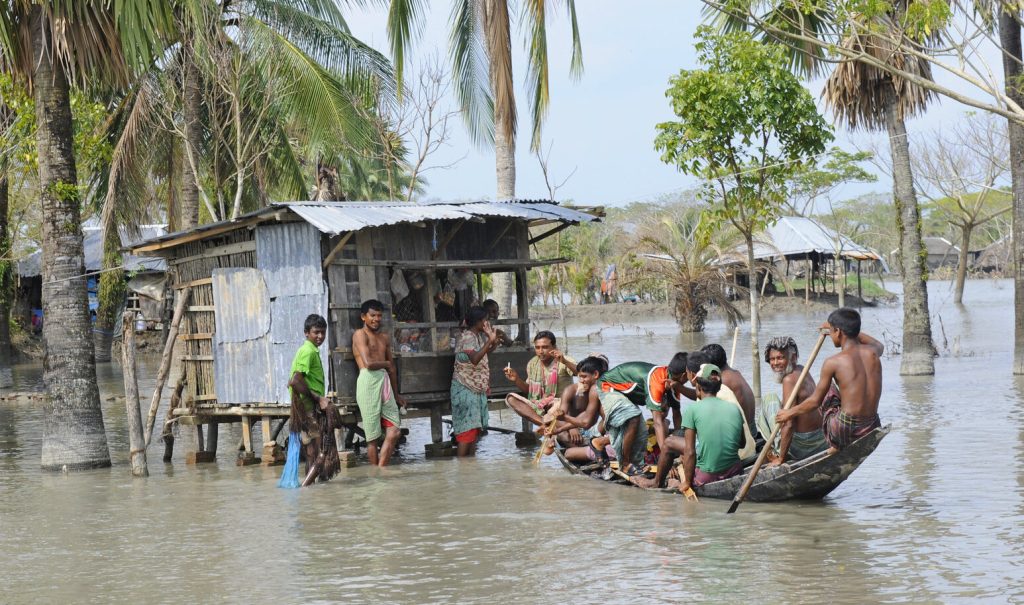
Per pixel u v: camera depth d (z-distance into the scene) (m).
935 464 10.05
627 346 30.81
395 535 8.01
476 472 10.88
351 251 11.74
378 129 22.33
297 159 25.59
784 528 7.70
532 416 11.97
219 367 12.51
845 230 70.12
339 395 11.46
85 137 18.30
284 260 11.77
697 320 36.84
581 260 46.53
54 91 11.97
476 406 12.05
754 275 13.93
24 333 35.91
